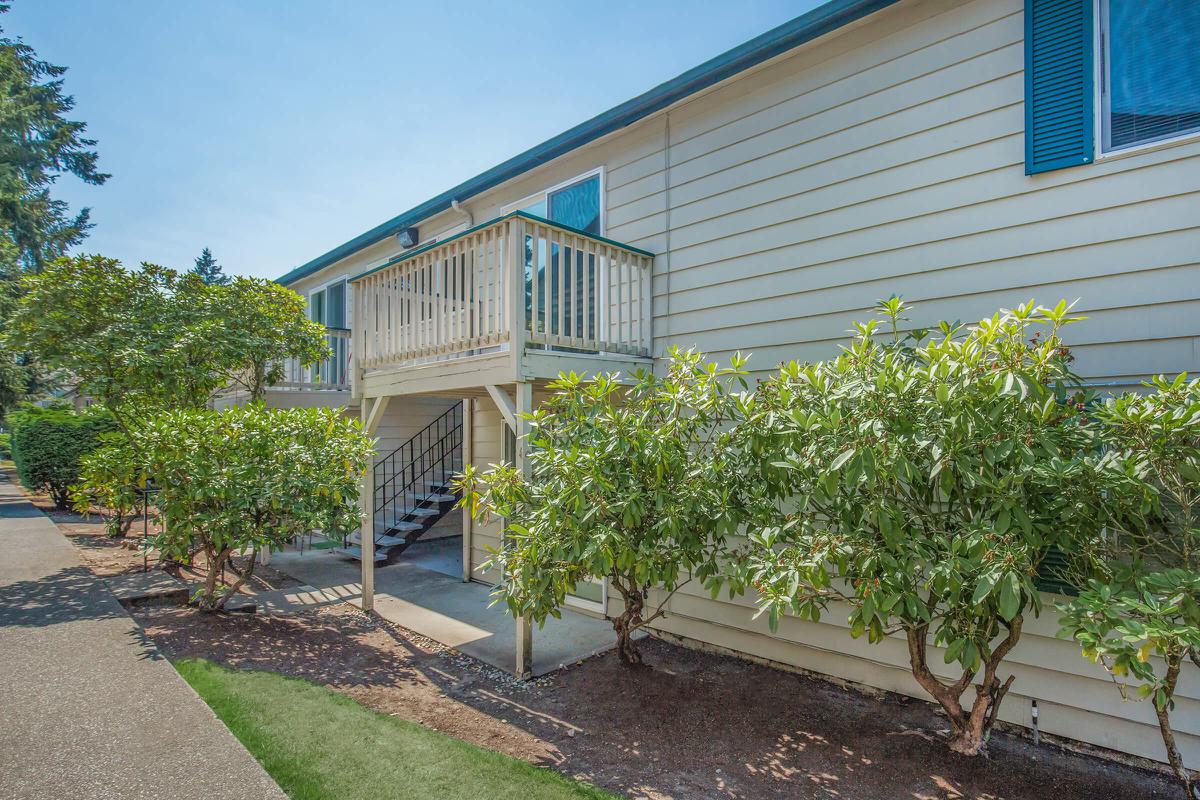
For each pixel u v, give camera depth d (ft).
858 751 11.93
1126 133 12.32
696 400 13.26
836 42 16.07
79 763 9.78
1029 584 9.23
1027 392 9.16
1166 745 9.40
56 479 37.47
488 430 26.53
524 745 12.12
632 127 20.36
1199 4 11.67
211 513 17.85
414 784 10.05
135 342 23.47
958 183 14.14
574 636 18.84
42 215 75.97
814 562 10.02
